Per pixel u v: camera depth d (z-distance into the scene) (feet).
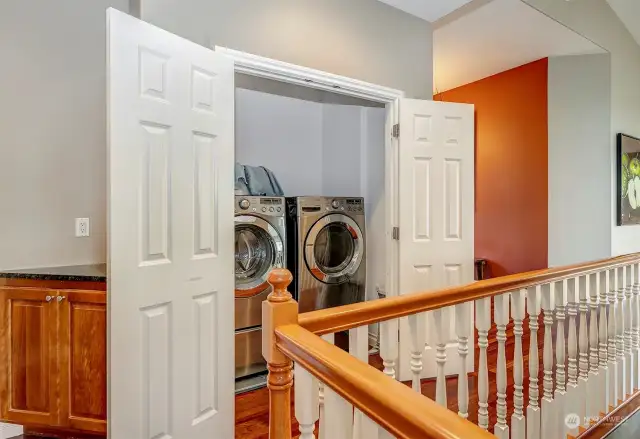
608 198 12.66
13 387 6.18
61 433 6.67
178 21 6.13
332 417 3.22
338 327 3.78
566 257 13.20
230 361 6.46
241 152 11.98
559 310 6.35
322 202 10.30
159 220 5.46
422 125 8.88
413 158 8.79
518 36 11.79
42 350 6.14
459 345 5.03
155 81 5.40
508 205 14.47
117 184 4.99
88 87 7.54
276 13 7.16
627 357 8.13
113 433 4.95
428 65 9.46
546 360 6.14
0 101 6.85
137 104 5.18
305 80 7.52
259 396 8.18
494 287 5.23
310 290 9.98
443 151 9.05
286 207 10.26
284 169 12.84
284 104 12.85
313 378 3.28
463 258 9.19
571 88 13.14
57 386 6.09
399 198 8.71
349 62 8.09
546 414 6.12
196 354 5.94
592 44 12.28
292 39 7.33
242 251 9.24
